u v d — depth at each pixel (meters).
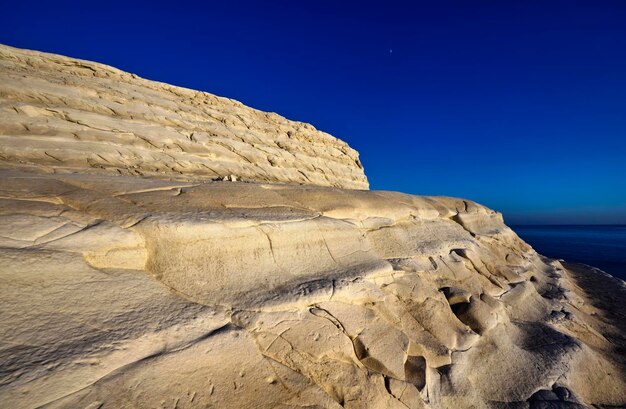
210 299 5.43
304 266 7.38
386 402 5.43
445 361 7.41
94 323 4.00
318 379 5.20
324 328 6.01
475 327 9.01
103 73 17.44
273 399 4.22
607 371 9.16
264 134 23.83
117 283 4.74
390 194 13.76
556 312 12.32
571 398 7.44
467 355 7.94
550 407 7.10
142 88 18.55
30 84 13.87
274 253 7.09
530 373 8.11
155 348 4.07
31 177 6.64
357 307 7.12
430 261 11.13
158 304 4.79
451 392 6.77
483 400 7.05
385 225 11.23
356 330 6.46
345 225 9.09
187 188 8.08
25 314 3.70
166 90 20.00
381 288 8.41
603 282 19.84
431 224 13.52
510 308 11.41
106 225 5.28
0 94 12.98
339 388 5.23
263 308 5.64
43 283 4.11
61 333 3.68
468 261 12.62
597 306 15.07
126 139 15.36
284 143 24.94
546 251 55.72
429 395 6.30
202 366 4.16
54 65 16.03
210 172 18.11
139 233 5.50
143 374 3.68
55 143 12.85
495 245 16.59
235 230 6.56
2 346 3.29
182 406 3.61
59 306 3.98
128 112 16.61
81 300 4.19
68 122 13.84
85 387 3.26
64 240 4.71
